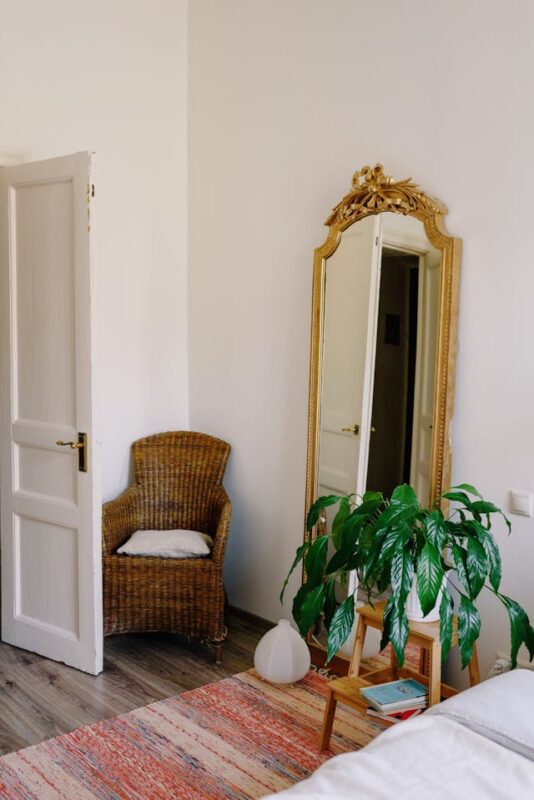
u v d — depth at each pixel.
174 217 3.71
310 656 2.93
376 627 2.42
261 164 3.35
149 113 3.56
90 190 2.73
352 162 2.97
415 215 2.67
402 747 1.47
